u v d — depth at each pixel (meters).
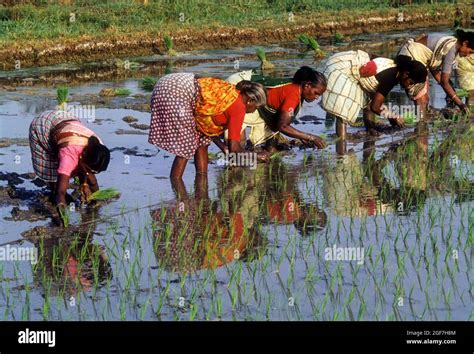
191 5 33.19
